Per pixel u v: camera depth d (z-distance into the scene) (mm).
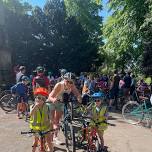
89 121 9133
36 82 11445
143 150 10250
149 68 24562
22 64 39312
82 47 41062
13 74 27406
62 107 9648
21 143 10719
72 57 40625
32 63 39844
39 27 40406
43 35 40719
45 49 40188
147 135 12133
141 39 25453
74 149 8766
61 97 9367
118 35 26203
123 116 14469
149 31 23828
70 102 9539
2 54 27844
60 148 9883
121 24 26172
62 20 41188
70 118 9133
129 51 28422
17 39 39031
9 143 10719
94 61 42812
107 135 11953
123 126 13547
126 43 25922
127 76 19219
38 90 8391
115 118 15273
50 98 9414
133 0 24750
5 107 16047
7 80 26906
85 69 41531
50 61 40438
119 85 19094
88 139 9102
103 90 20562
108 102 19672
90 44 41781
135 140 11383
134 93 18672
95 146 9094
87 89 16188
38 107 8281
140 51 26781
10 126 13094
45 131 8312
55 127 9570
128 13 25094
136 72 28156
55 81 20516
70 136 8977
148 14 22422
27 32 39594
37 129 8273
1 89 22641
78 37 41375
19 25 39000
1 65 27562
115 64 35438
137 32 24922
